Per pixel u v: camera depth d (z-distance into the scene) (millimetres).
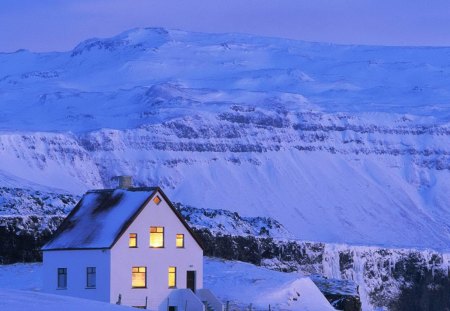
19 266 148500
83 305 79062
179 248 111312
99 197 113688
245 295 132250
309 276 156500
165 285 109875
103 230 108625
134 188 112562
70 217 113000
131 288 107688
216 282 138125
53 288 110625
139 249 108438
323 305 136750
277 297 133250
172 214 111062
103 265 106938
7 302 76812
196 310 107875
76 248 108375
